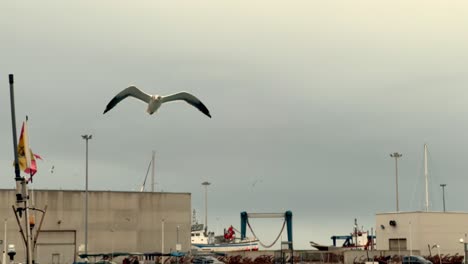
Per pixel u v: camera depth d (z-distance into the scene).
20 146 36.72
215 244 159.88
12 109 36.28
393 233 124.25
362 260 110.44
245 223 155.62
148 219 116.62
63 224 109.81
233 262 110.31
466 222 123.12
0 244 104.38
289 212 153.50
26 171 38.38
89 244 111.56
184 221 118.94
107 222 113.50
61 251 109.31
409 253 115.81
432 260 112.12
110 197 114.12
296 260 107.50
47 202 109.12
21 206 41.25
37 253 107.19
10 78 36.12
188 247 118.62
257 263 110.50
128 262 107.25
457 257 112.69
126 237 114.50
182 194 119.44
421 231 120.12
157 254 100.75
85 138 108.19
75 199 111.00
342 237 174.12
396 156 147.62
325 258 109.00
